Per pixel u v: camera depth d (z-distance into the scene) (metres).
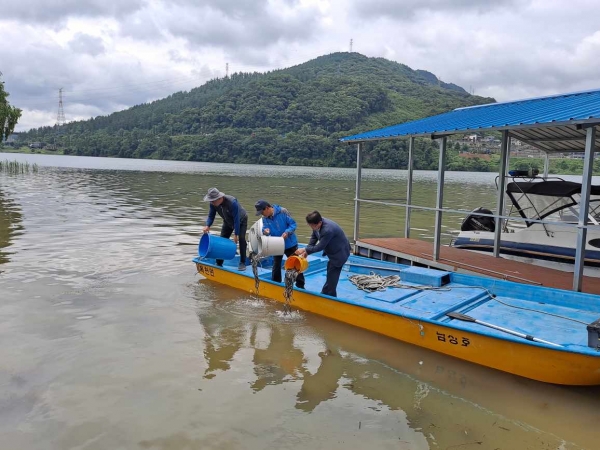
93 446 3.93
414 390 5.02
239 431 4.19
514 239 9.52
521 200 9.40
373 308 6.43
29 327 6.43
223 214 8.86
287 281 7.36
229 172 60.28
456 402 4.80
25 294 7.80
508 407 4.72
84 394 4.75
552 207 8.99
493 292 7.43
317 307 7.22
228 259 9.05
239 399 4.73
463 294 7.37
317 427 4.28
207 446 3.96
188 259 10.63
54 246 11.53
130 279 8.89
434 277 7.79
